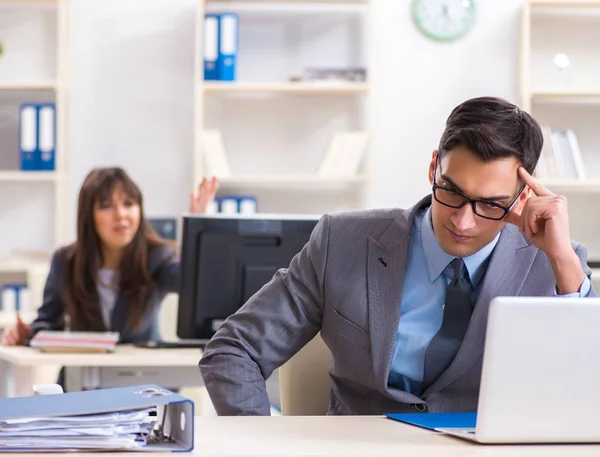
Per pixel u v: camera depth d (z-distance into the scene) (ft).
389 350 5.90
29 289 15.74
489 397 4.25
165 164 16.71
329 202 16.69
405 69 16.63
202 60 15.93
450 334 5.95
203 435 4.50
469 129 5.41
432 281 6.08
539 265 5.96
